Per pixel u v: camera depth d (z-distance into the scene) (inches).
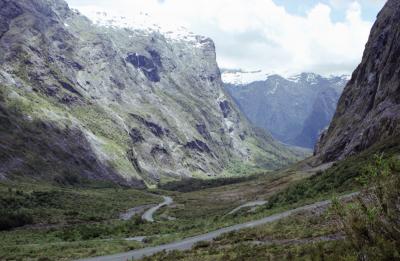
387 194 518.3
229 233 1749.5
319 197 2513.5
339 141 5324.8
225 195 6505.9
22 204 4648.1
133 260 1467.8
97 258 1736.0
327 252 731.4
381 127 3909.9
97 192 7623.0
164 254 1504.7
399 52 4456.2
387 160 534.0
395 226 509.4
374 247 510.6
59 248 2143.2
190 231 2524.6
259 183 6855.3
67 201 5423.2
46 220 3966.5
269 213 2455.7
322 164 5418.3
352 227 537.3
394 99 4079.7
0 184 6063.0
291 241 1336.1
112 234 3080.7
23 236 2962.6
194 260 1248.2
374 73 5221.5
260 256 1105.4
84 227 3358.8
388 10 5821.9
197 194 7632.9
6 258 1827.0
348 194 2106.3
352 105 5738.2
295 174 5610.2
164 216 4899.1
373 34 6122.1
